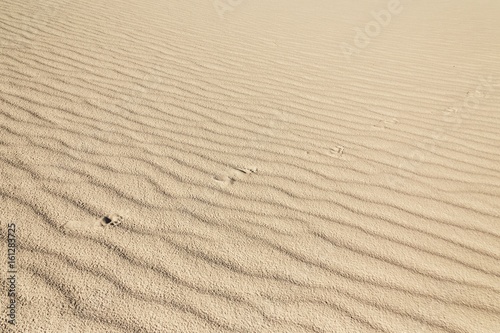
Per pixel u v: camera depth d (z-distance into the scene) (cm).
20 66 289
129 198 164
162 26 471
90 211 154
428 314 124
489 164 224
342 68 392
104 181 173
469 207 182
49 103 238
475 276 141
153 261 134
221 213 162
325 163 211
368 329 117
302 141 234
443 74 391
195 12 577
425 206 181
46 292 118
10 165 174
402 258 147
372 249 150
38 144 193
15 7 455
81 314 112
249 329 113
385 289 132
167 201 166
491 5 732
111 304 117
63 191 163
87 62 319
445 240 159
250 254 142
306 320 118
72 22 430
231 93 297
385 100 316
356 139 243
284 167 203
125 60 337
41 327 108
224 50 410
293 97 304
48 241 136
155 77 309
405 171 210
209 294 124
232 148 216
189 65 349
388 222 167
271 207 170
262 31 512
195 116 250
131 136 214
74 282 122
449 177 207
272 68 371
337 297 127
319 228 159
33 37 360
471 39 522
